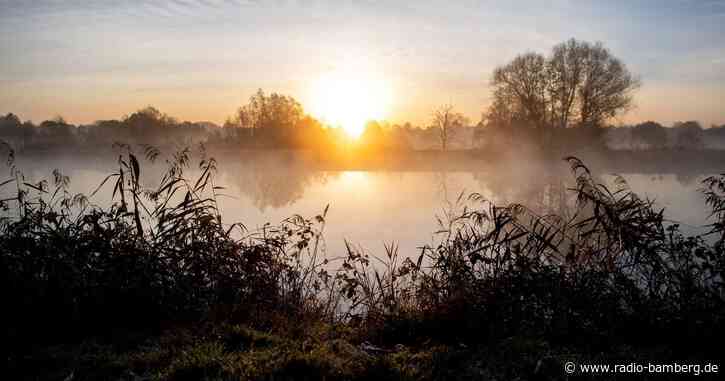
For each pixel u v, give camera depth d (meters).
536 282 5.00
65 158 50.94
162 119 62.50
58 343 4.12
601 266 5.37
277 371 3.46
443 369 3.63
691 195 21.16
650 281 5.14
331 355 3.82
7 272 4.61
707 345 4.10
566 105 43.28
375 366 3.57
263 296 5.39
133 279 4.90
